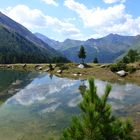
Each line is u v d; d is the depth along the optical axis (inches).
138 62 4653.1
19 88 3004.4
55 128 1296.8
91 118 384.8
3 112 1688.0
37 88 3031.5
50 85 3344.0
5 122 1419.8
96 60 6811.0
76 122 398.9
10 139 1122.7
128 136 411.2
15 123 1397.6
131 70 4215.1
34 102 2106.3
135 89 2906.0
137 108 1795.0
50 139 444.8
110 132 394.9
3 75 4677.7
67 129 403.5
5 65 7362.2
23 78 4249.5
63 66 5600.4
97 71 4628.4
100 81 3764.8
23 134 1192.8
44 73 5398.6
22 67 7012.8
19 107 1876.2
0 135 1175.0
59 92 2714.1
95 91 410.3
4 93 2566.4
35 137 1147.9
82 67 5221.5
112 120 415.5
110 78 4116.6
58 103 2062.0
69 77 4507.9
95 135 385.4
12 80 3882.9
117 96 2372.0
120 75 4146.2
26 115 1605.6
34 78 4311.0
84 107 398.6
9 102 2078.0
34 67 6820.9
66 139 390.0
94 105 390.6
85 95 408.5
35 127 1316.4
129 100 2161.7
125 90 2807.6
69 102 2113.7
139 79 3880.4
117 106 1877.5
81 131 389.4
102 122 402.0
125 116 1534.2
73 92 2701.8
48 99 2268.7
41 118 1524.4
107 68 4618.6
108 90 413.7
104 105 403.5
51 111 1740.9
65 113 1676.9
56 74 5118.1
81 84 3444.9
